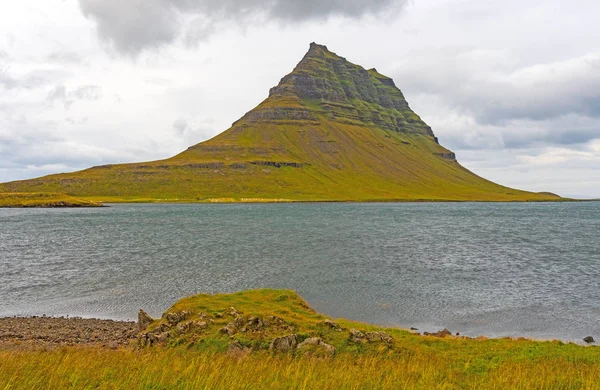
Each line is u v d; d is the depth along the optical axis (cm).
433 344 2648
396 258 6875
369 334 2514
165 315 2808
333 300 4272
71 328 3297
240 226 12875
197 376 1667
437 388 1725
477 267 6141
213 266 6075
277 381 1683
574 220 16125
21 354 2170
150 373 1741
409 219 16275
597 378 1873
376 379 1795
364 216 17900
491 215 19188
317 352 2295
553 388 1716
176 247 8144
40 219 15875
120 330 3244
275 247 8144
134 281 5100
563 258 7031
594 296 4500
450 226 13275
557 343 2744
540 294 4575
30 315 3784
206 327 2569
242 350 2311
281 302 3106
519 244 8875
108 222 14412
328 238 9750
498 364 2223
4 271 5762
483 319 3719
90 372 1772
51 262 6462
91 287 4809
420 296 4450
